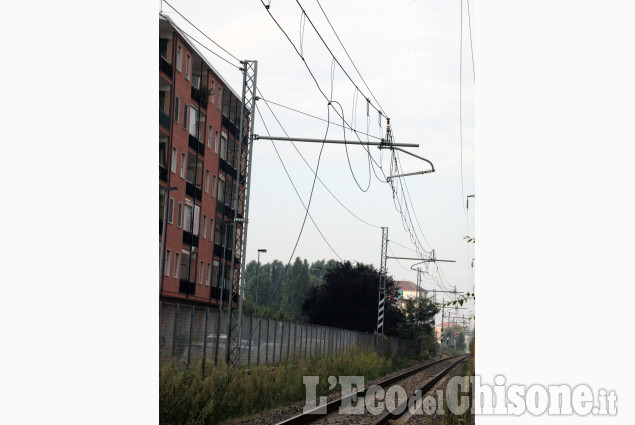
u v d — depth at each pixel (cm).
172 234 4616
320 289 6994
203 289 5206
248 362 2756
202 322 2341
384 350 5559
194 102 4953
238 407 1680
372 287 6862
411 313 7931
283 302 12462
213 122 5344
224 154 5700
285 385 2141
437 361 7288
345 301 6819
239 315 2375
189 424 1395
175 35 4472
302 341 3609
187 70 4791
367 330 6806
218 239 5644
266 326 3050
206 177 5281
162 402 1371
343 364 3077
